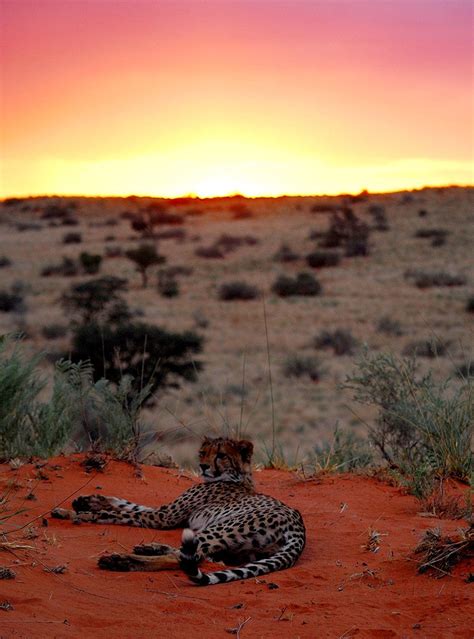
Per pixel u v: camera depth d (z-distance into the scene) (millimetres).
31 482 7066
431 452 8117
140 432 9172
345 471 8969
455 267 60469
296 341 40469
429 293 51844
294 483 8227
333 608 4449
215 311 48938
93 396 9508
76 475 7520
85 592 4527
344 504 7148
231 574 4875
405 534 6008
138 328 26203
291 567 5254
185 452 12891
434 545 5137
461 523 6336
